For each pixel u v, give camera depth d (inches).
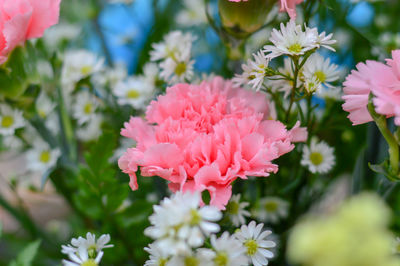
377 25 15.9
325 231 7.1
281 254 13.8
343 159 14.8
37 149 14.7
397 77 11.2
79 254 11.3
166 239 10.2
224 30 13.2
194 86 12.0
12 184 15.8
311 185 14.2
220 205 10.9
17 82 13.3
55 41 16.6
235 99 11.8
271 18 12.9
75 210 15.1
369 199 7.6
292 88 12.0
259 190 13.4
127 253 13.7
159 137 11.4
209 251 10.6
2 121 14.0
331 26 14.3
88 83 15.1
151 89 14.6
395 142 11.2
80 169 13.1
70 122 15.4
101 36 17.5
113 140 13.1
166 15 16.8
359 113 11.4
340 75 13.7
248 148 11.1
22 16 12.4
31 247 13.1
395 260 7.5
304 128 11.7
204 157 11.1
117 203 13.3
